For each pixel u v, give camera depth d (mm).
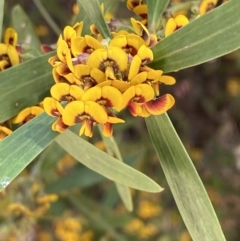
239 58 473
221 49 149
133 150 472
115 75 148
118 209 446
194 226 162
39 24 375
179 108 509
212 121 517
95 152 167
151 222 450
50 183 287
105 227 357
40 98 172
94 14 160
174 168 164
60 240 374
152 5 168
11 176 154
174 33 153
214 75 504
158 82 156
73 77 150
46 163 285
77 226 367
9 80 169
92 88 144
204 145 518
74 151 172
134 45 151
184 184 163
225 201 497
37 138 159
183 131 510
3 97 169
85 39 150
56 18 384
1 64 177
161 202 464
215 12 149
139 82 148
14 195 270
